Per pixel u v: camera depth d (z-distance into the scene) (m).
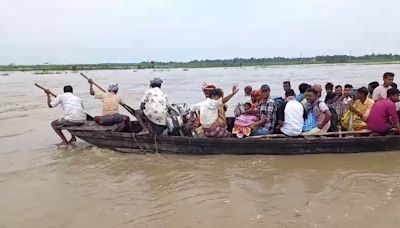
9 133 11.98
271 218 5.64
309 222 5.48
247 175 7.50
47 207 6.21
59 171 7.99
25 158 8.95
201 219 5.68
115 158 8.81
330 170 7.68
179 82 42.00
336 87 10.20
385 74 9.78
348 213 5.72
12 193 6.82
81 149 9.65
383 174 7.39
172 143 8.80
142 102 9.01
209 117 8.77
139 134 8.87
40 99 23.28
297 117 8.73
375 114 8.76
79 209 6.12
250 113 9.12
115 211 6.02
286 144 8.58
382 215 5.62
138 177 7.55
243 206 6.07
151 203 6.30
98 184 7.21
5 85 39.59
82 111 10.09
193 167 8.06
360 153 8.74
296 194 6.49
